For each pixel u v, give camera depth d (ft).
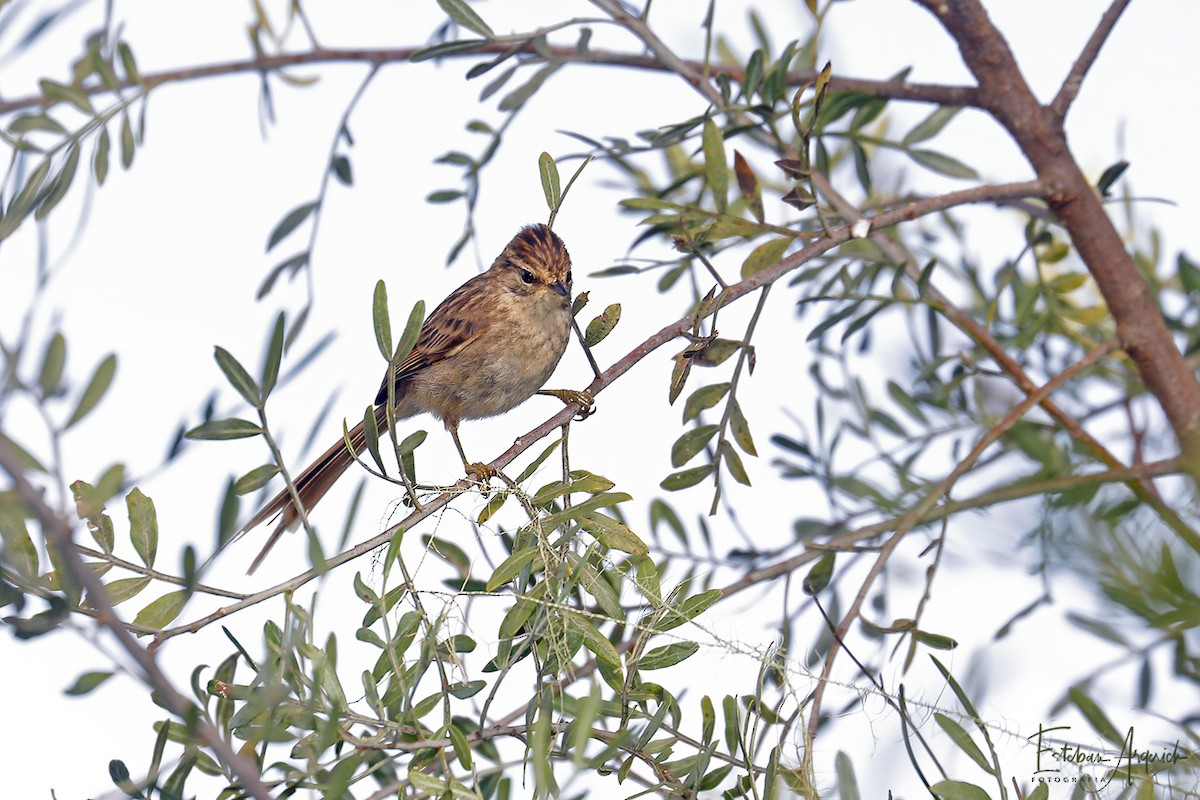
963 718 19.80
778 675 22.79
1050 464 20.57
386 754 21.56
